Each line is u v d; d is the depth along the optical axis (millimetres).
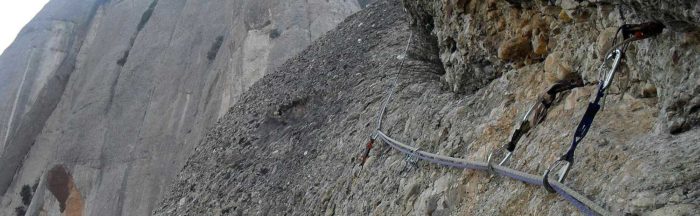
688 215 2369
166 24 36688
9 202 32438
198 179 10617
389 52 9961
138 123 31156
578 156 3184
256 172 9266
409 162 5324
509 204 3447
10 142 36250
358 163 6625
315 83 11188
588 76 3746
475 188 4023
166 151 27938
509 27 4855
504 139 4203
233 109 12953
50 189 30750
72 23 42625
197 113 28500
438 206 4371
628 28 3025
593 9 3674
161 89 32031
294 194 7824
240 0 31203
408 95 7289
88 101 34375
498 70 5242
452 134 5066
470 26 5301
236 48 28719
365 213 5547
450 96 5980
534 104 4043
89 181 29984
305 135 9359
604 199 2773
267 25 28625
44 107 36281
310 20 28484
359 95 9016
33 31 43969
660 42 3066
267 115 10992
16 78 40656
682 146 2723
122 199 27250
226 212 8859
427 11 6734
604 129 3217
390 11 12391
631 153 2908
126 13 40031
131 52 36062
